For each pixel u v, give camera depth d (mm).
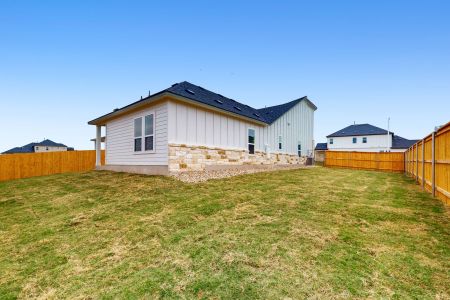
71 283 2680
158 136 9688
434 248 3107
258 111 19219
